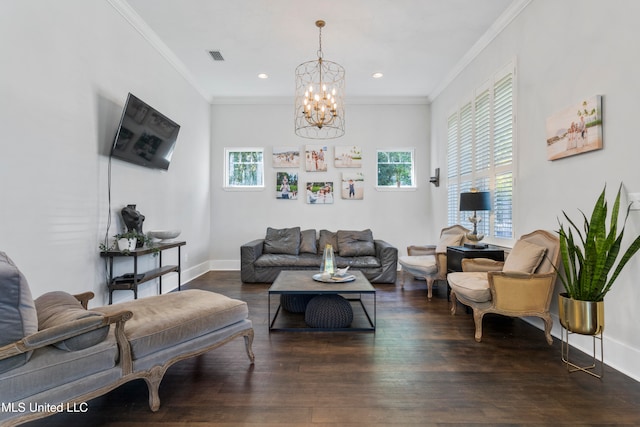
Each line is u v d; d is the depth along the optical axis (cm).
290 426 155
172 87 422
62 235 238
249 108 575
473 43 382
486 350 242
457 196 457
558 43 260
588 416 162
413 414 164
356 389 187
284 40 374
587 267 201
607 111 216
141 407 171
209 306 208
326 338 267
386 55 412
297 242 520
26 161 208
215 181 576
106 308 201
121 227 312
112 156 293
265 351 241
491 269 310
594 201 228
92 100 271
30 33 210
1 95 192
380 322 306
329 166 575
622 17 204
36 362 134
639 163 195
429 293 391
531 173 296
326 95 349
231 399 177
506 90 334
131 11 315
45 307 163
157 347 173
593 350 219
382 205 576
